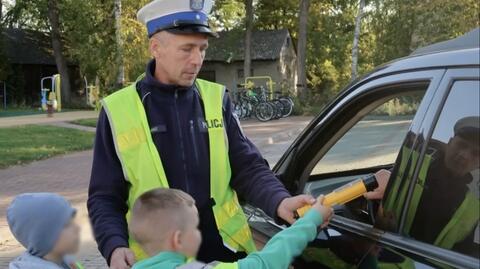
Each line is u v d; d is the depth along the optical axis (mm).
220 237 2332
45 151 13016
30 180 9562
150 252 1858
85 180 9477
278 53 37719
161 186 2240
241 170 2436
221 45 39375
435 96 1713
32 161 11766
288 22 41250
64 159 12188
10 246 5852
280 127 19312
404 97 1947
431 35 21953
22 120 24188
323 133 2477
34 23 41375
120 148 2264
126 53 24672
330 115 2404
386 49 27047
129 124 2283
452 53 1694
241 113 23812
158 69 2344
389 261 1731
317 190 2738
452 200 1602
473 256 1494
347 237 1976
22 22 42031
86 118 24719
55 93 32219
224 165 2381
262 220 2559
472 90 1581
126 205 2352
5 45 37438
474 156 1555
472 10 20125
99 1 28297
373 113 2264
